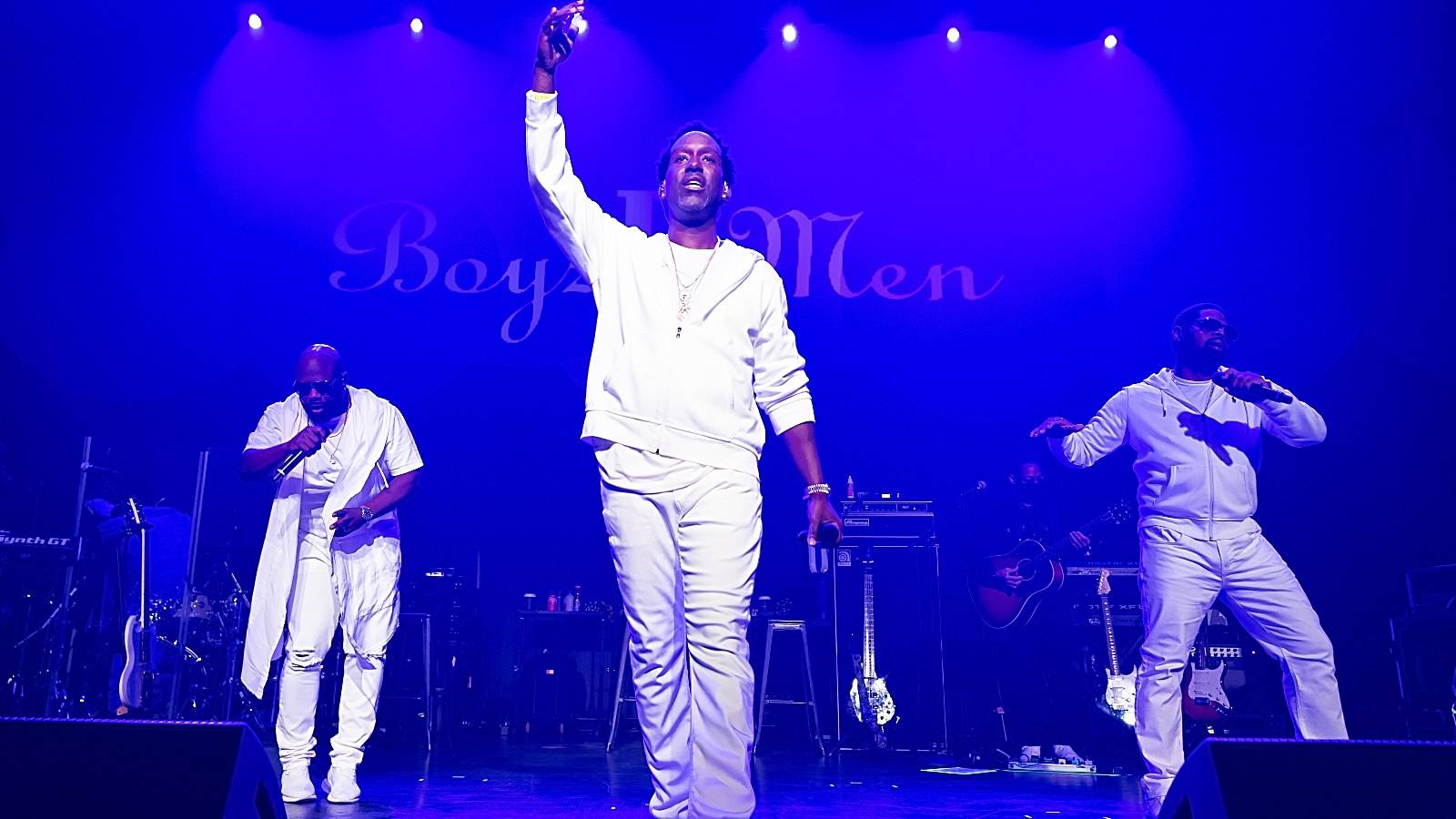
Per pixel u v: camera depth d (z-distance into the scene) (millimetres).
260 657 4234
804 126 8078
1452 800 1480
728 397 2639
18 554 6070
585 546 8531
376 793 4535
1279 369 7484
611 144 8062
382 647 4418
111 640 6352
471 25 8125
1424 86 7363
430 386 7992
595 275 2764
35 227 7840
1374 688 7066
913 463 8141
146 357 7871
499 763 5945
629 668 8211
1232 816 1479
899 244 7949
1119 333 7777
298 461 4266
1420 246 7320
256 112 8008
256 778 1521
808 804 4434
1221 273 7664
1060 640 7395
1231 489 4105
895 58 8109
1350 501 7324
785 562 8227
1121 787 5039
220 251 7949
